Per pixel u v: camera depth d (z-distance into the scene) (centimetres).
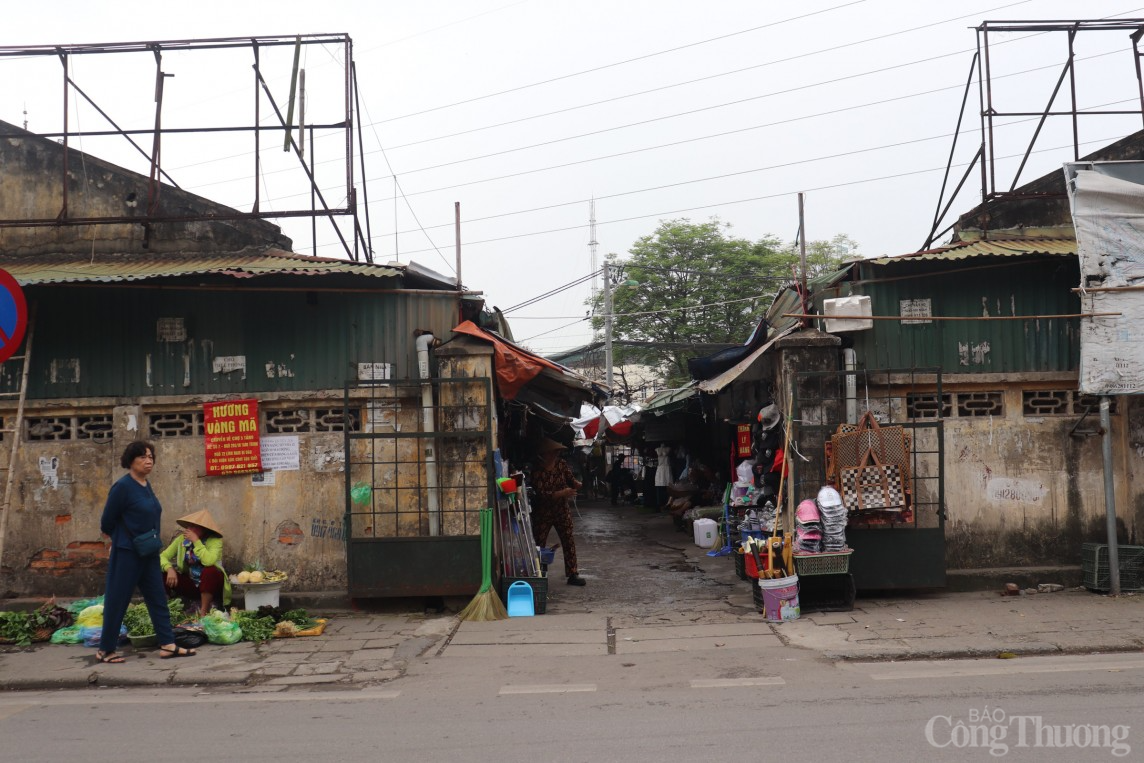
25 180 1071
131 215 1068
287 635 842
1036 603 905
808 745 496
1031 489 994
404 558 932
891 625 825
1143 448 991
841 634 799
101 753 522
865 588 936
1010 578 977
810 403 964
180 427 980
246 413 968
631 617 917
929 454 979
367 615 941
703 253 3119
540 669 718
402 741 530
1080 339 946
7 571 971
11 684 707
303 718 592
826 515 893
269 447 974
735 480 1421
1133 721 525
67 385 974
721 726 539
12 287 748
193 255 1062
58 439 981
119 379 975
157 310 977
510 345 1034
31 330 970
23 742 550
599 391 1175
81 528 972
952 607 897
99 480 974
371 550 933
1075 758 466
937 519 976
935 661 716
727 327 3061
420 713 596
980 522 991
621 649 779
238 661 758
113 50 1024
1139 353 914
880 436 923
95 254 1060
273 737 547
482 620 902
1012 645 734
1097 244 921
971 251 968
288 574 967
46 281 887
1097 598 925
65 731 573
